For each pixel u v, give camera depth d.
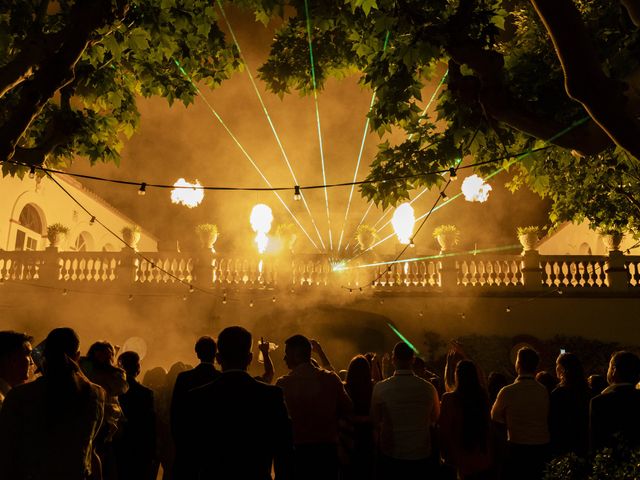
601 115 4.23
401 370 5.66
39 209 20.66
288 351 5.61
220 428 3.42
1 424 3.38
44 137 9.18
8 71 6.78
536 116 5.54
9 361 4.36
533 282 17.33
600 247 21.62
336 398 5.46
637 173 12.30
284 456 3.51
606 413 5.02
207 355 5.18
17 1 8.00
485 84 5.73
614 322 17.02
